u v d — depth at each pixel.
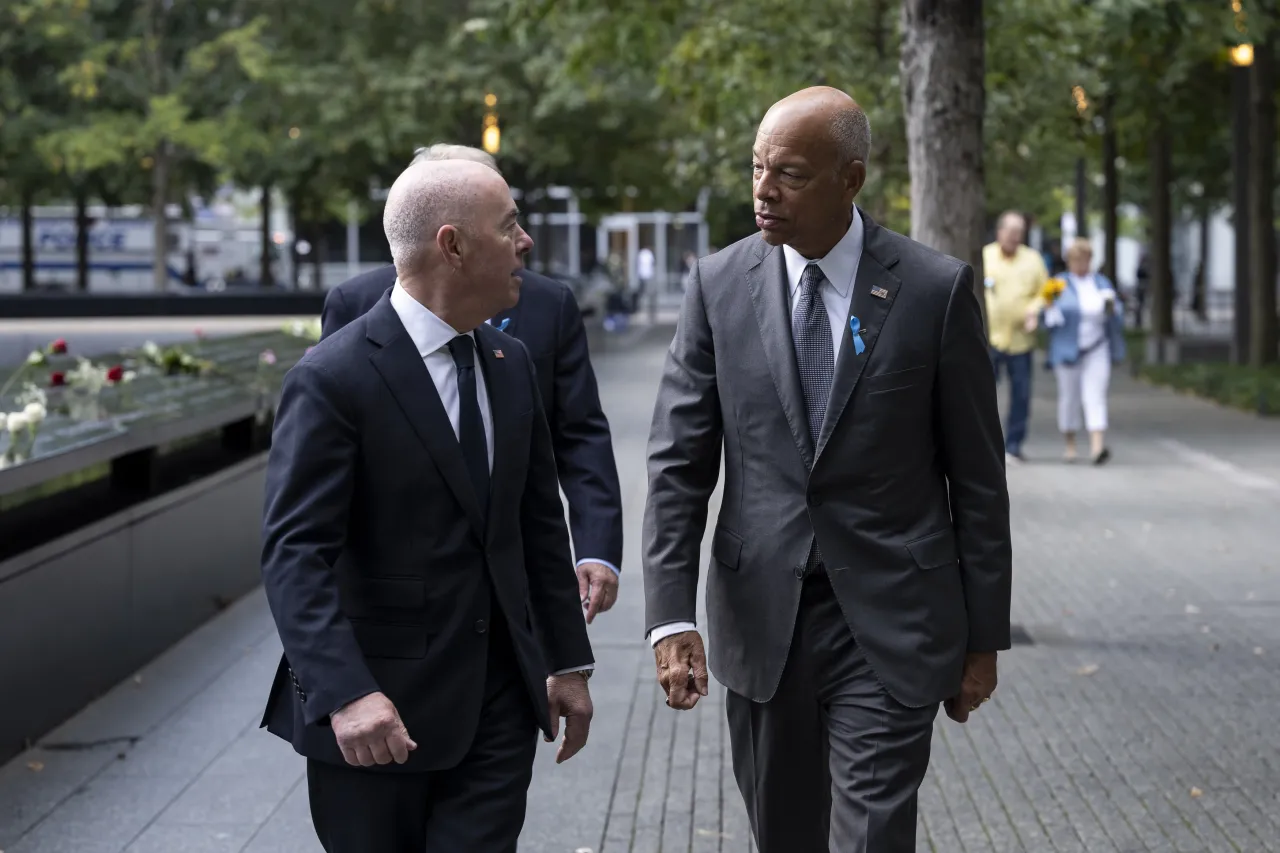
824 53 14.46
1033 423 17.20
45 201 40.75
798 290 3.48
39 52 33.34
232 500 8.75
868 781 3.38
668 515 3.59
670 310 54.69
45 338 22.06
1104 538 10.14
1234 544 9.90
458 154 3.96
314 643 2.91
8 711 5.80
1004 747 5.88
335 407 3.04
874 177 14.85
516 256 3.13
